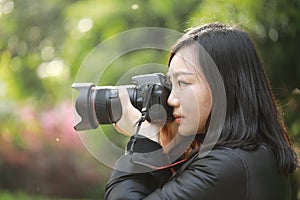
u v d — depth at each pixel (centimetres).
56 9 1033
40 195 1266
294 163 324
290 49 547
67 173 1254
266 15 552
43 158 1248
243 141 309
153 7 662
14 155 1255
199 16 564
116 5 743
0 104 1220
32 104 1185
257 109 315
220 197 301
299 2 543
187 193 301
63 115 1164
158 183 323
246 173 302
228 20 508
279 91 536
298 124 535
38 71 1113
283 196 320
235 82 314
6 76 1134
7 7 1066
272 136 320
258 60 322
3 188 1295
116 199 314
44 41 1059
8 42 1073
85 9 788
